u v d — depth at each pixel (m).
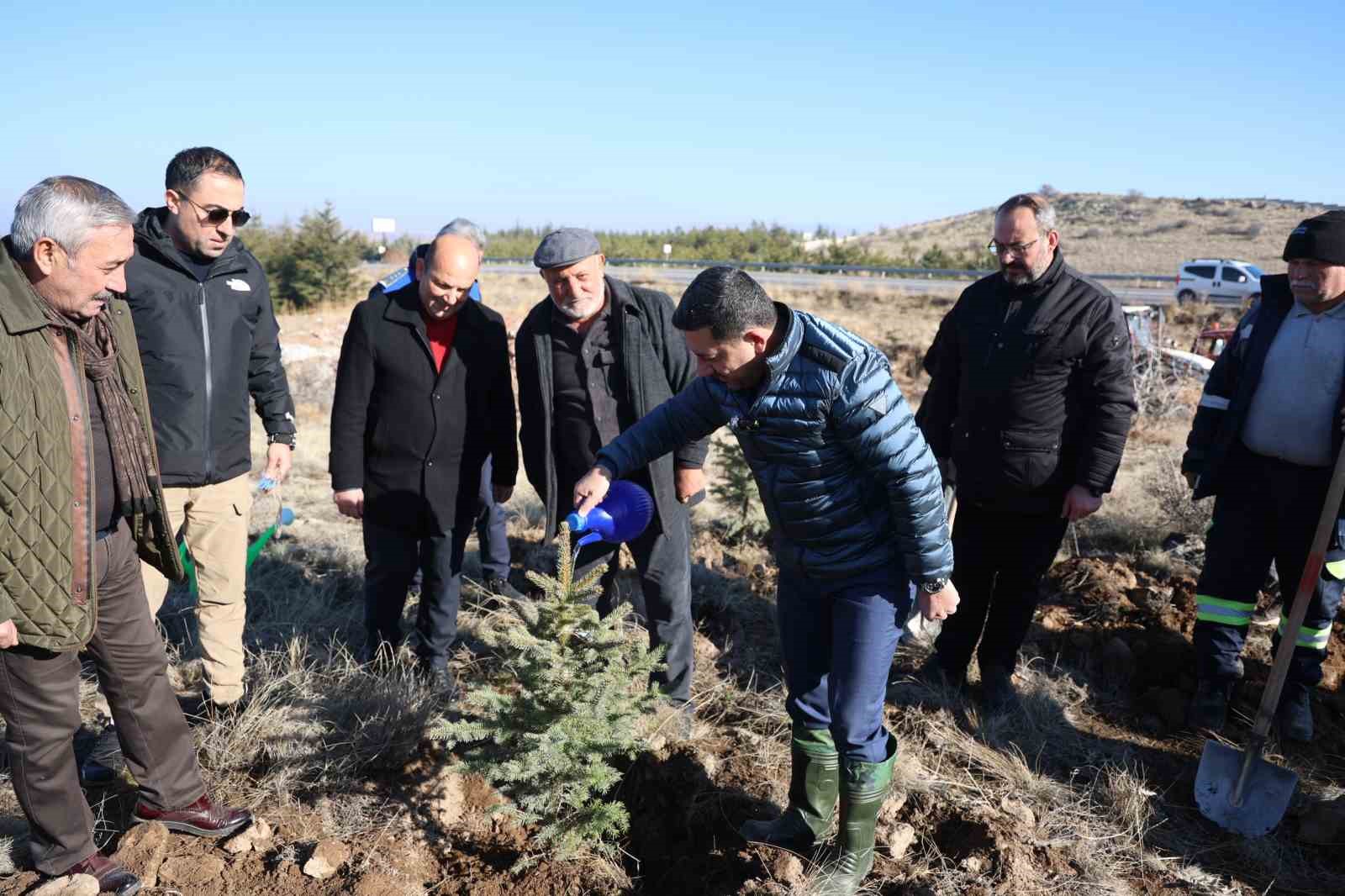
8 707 2.49
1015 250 3.47
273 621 4.57
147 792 2.88
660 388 3.49
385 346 3.57
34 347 2.29
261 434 9.41
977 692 4.06
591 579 2.94
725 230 51.56
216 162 3.13
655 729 3.49
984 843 3.00
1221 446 3.71
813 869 2.84
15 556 2.31
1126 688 4.20
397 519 3.72
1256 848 3.13
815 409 2.45
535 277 31.30
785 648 2.96
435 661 3.85
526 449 3.66
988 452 3.70
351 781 3.27
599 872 2.91
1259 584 3.76
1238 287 25.34
